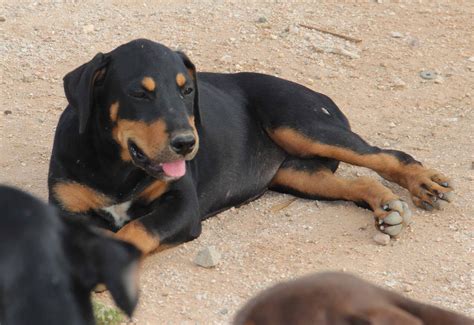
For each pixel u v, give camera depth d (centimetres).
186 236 1127
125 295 480
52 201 1145
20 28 1744
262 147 1308
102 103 1105
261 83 1341
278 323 441
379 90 1592
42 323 444
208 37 1736
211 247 1118
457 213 1230
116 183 1127
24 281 454
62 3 1845
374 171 1323
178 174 1077
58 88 1566
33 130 1444
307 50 1708
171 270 1102
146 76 1074
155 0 1877
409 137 1443
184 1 1873
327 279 464
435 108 1536
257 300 452
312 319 440
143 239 1073
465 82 1620
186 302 1044
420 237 1178
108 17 1798
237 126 1275
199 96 1248
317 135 1286
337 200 1275
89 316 476
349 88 1595
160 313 1022
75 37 1720
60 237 482
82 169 1123
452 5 1895
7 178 1308
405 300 497
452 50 1728
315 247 1159
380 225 1170
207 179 1220
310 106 1316
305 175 1295
